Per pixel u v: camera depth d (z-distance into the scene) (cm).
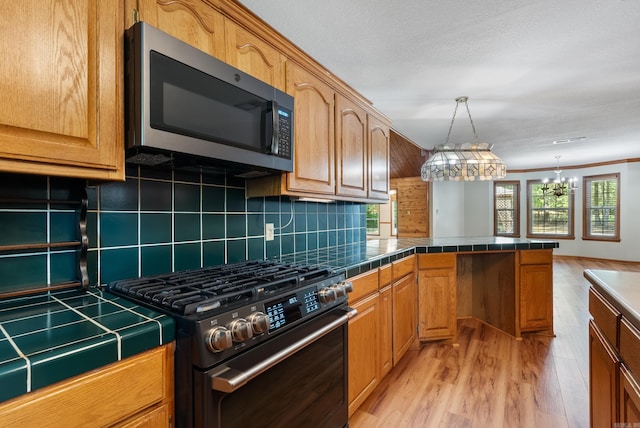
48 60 82
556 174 769
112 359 72
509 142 496
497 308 322
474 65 226
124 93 99
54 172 84
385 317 217
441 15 168
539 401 198
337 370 149
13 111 76
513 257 297
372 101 300
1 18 74
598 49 205
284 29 180
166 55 103
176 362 87
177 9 114
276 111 144
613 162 700
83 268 115
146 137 98
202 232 160
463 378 226
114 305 98
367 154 248
